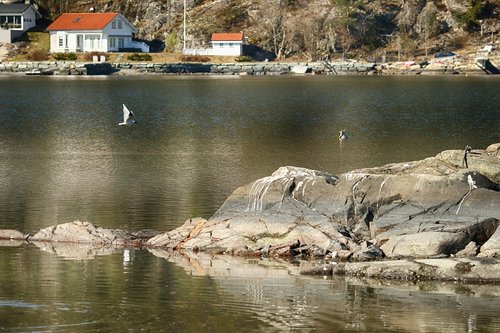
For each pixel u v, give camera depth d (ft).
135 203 254.06
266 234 198.49
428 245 187.21
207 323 153.48
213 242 199.21
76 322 152.66
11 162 341.00
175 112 551.59
